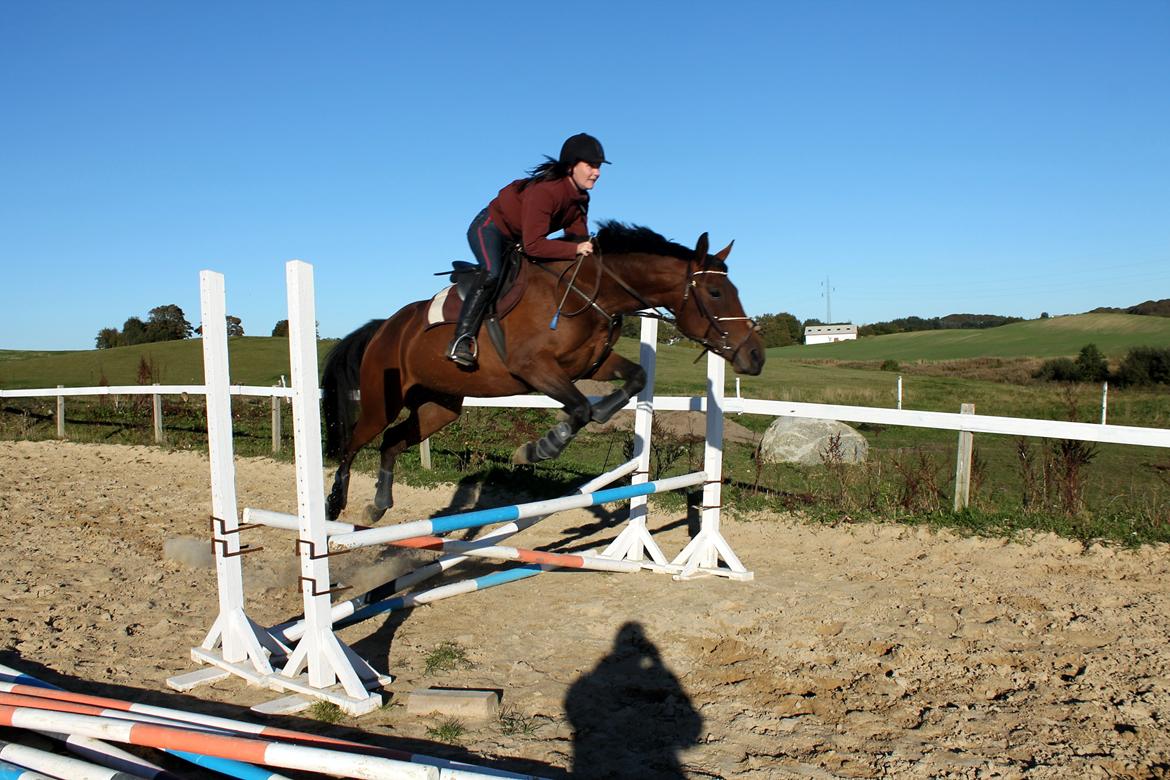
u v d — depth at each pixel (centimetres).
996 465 996
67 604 513
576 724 353
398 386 512
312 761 258
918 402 1984
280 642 425
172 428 1409
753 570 593
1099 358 3091
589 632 469
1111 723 344
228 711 367
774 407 770
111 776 257
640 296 450
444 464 1004
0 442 1341
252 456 1140
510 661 428
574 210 450
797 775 304
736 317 441
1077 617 470
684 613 494
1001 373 3578
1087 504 705
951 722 348
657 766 314
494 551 484
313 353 383
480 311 447
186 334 6306
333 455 561
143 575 584
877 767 310
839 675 404
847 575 572
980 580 545
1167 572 552
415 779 246
